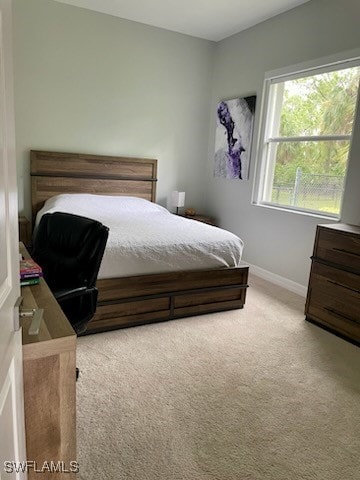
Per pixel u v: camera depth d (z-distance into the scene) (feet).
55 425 3.35
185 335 8.55
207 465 4.85
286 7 11.71
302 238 11.87
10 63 2.46
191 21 13.38
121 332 8.51
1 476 2.18
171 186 15.98
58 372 3.24
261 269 13.71
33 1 11.95
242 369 7.22
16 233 2.73
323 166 11.33
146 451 5.02
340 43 10.24
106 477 4.57
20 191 13.02
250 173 13.99
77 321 6.14
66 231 6.86
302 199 12.18
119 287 8.40
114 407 5.88
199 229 10.63
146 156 15.08
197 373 7.00
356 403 6.34
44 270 6.85
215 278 9.74
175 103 15.23
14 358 2.59
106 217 11.68
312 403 6.28
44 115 12.89
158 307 9.04
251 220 14.10
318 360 7.71
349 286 8.50
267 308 10.55
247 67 13.82
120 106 14.12
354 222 10.16
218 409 5.98
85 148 13.80
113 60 13.60
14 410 2.58
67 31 12.62
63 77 12.91
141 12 12.83
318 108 11.37
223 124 15.24
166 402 6.08
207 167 16.60
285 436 5.47
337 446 5.33
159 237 9.26
